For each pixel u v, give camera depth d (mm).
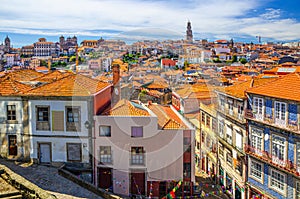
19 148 19312
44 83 21375
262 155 20375
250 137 21391
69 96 17875
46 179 16469
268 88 20375
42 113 18609
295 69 26703
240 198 21953
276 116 19469
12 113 19188
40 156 18859
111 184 12039
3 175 12883
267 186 20109
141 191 11203
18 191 11742
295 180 18250
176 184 10766
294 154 18266
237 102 22172
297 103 17828
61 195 14422
